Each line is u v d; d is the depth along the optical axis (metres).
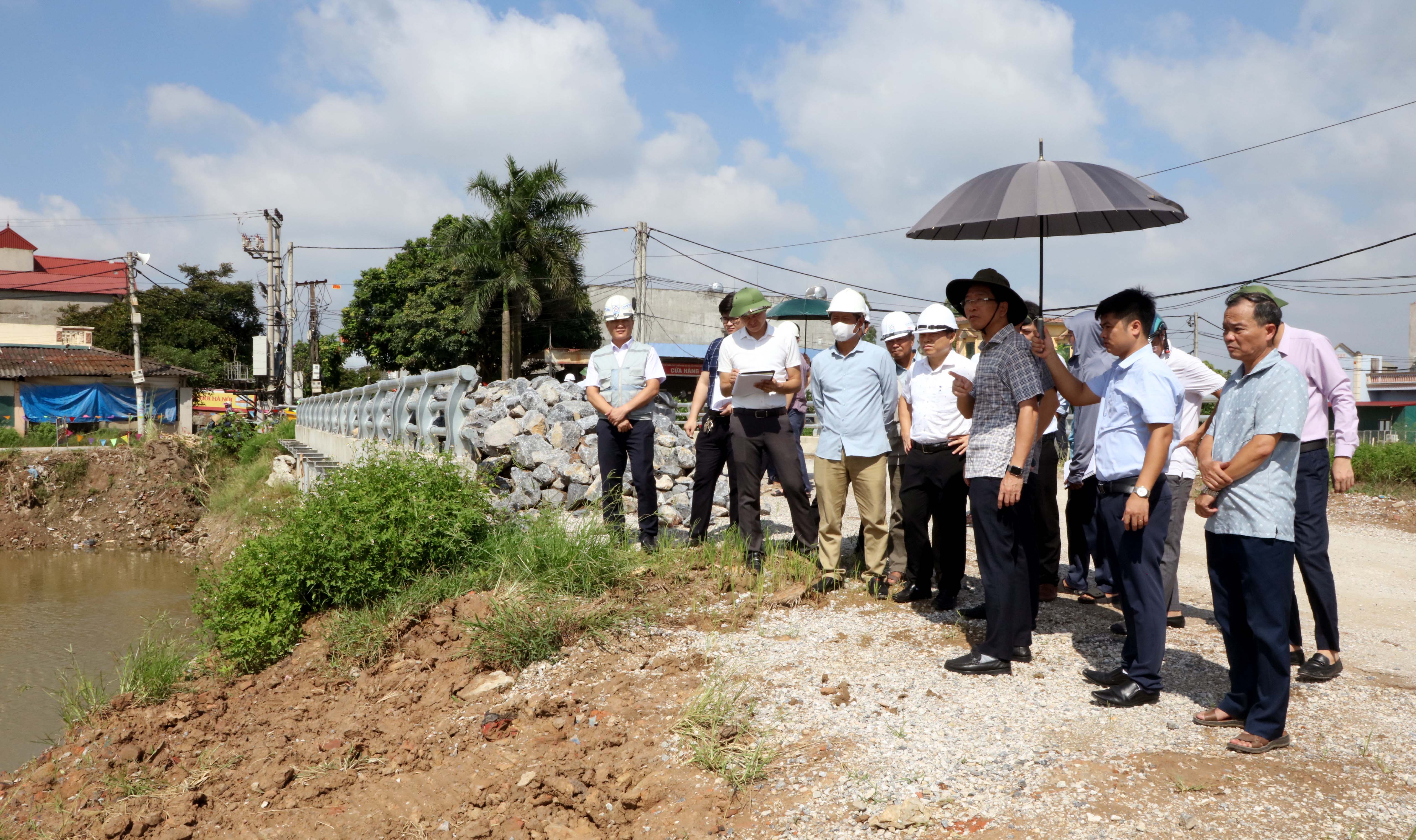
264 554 6.72
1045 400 4.64
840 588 6.00
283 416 33.72
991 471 4.39
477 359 39.12
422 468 7.32
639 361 6.68
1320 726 3.75
